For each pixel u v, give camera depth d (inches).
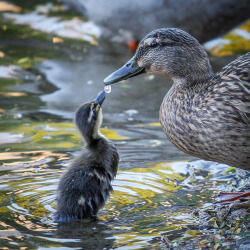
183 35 418.3
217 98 376.8
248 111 367.6
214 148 382.6
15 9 838.5
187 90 401.7
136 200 384.5
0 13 821.2
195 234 333.7
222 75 391.5
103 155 400.5
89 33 772.0
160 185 406.3
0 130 506.3
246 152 375.6
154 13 693.3
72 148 468.8
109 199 386.0
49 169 429.1
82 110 411.5
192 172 427.2
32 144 476.7
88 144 406.6
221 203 374.9
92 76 641.6
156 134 502.6
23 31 771.4
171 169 433.4
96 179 380.5
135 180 414.3
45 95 593.0
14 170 427.2
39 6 847.7
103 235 335.3
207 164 443.5
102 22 718.5
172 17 692.7
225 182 410.6
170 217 357.7
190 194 391.5
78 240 328.8
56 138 490.3
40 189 398.0
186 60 413.1
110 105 575.5
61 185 377.4
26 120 530.9
